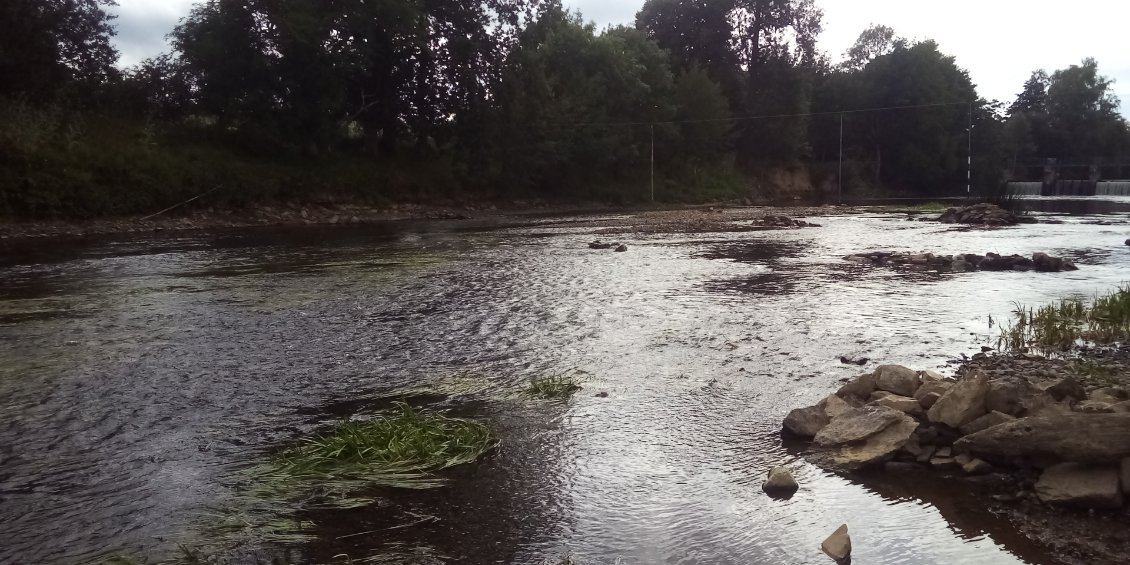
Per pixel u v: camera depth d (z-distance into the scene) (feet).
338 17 142.10
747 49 252.62
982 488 17.58
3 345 33.27
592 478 18.58
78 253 75.56
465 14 160.86
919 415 20.84
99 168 111.96
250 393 25.85
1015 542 15.11
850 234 96.32
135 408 24.21
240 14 136.46
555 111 184.85
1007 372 26.55
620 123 200.54
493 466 19.35
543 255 72.18
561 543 15.38
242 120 143.23
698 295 46.34
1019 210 138.31
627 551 15.06
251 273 58.59
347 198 144.77
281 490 17.74
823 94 265.54
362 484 18.17
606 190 195.83
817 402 24.17
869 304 42.45
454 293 47.62
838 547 14.76
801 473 18.79
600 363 29.58
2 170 99.45
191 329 36.70
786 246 80.89
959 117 258.78
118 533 15.74
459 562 14.58
